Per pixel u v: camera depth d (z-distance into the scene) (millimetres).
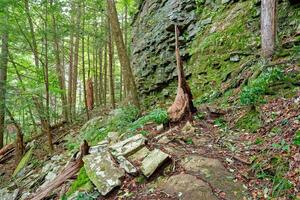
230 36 9844
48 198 6012
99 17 16578
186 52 11719
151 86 13477
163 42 13070
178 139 5930
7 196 8883
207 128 6414
